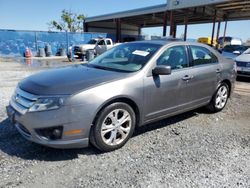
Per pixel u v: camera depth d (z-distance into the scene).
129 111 3.46
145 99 3.62
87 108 2.99
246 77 10.44
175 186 2.63
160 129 4.26
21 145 3.44
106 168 2.95
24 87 3.25
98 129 3.16
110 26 43.56
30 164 2.98
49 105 2.88
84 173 2.83
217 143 3.77
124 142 3.51
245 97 6.93
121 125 3.43
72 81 3.19
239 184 2.71
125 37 37.38
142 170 2.93
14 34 23.42
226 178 2.82
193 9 20.83
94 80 3.24
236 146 3.69
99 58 4.51
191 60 4.45
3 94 6.32
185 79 4.20
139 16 30.12
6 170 2.82
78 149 3.39
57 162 3.05
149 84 3.63
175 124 4.54
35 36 24.47
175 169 2.97
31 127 2.94
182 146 3.62
